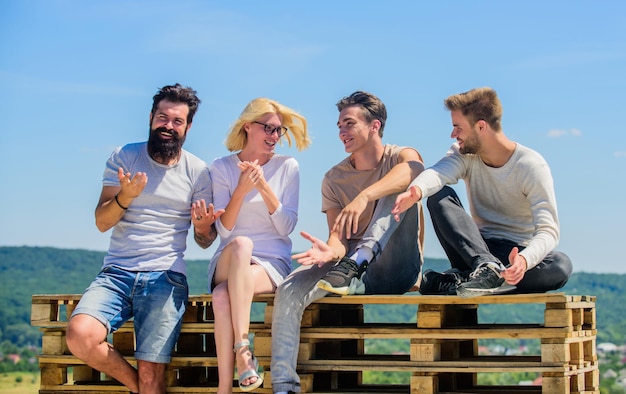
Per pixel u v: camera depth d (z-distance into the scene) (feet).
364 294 20.43
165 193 20.58
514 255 18.33
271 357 19.25
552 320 18.34
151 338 19.74
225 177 21.25
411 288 22.00
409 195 19.44
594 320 20.89
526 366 18.51
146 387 19.88
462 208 19.99
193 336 21.07
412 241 21.04
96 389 20.68
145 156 20.83
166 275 20.10
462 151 20.44
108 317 19.57
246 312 19.08
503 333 18.65
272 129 21.15
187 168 20.99
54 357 20.80
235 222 20.48
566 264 19.65
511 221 20.67
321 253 19.31
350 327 19.63
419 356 19.10
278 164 21.48
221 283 19.66
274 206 20.48
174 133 20.58
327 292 19.72
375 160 21.74
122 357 19.89
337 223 19.97
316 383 20.83
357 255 19.79
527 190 19.99
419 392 18.97
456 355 19.95
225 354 19.12
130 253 20.26
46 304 20.90
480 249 19.27
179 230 20.66
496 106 20.06
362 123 21.43
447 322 19.65
